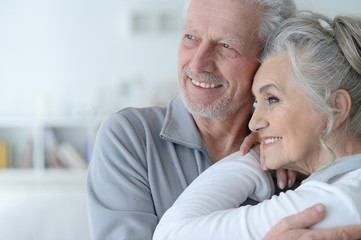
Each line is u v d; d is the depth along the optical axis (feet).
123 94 18.42
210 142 5.27
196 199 4.08
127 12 18.48
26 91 18.66
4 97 18.65
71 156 18.03
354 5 17.60
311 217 3.36
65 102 18.69
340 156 4.04
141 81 18.51
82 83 18.69
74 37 18.62
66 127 18.66
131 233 4.49
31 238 9.49
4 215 9.98
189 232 3.72
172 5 18.70
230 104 5.03
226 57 4.91
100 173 4.85
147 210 4.66
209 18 4.87
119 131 4.96
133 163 4.80
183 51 5.06
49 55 18.62
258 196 4.53
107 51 18.66
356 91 4.02
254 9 4.87
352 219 3.38
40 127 17.93
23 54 18.60
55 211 10.25
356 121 4.01
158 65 18.74
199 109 4.99
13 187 17.33
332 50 4.06
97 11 18.58
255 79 4.38
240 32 4.83
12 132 18.54
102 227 4.56
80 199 10.78
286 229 3.37
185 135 5.05
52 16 18.56
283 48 4.21
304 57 4.06
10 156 18.25
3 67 18.62
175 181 4.89
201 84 4.98
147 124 5.09
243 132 5.36
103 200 4.76
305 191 3.64
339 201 3.43
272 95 4.19
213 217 3.73
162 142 5.07
